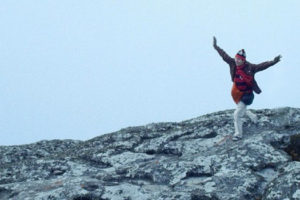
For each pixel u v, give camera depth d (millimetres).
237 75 13758
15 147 19172
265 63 13406
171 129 17453
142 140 16328
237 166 12453
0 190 13039
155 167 13273
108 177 12984
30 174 14469
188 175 12750
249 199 11266
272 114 15656
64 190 11727
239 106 13898
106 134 18250
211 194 11367
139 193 11680
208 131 15305
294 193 10516
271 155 12836
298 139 13695
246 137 14258
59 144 20172
